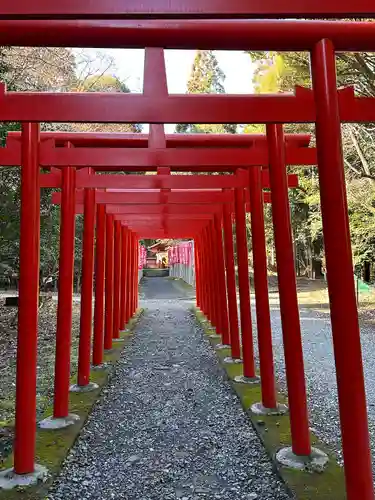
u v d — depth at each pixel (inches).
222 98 98.1
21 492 99.9
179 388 195.9
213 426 147.8
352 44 89.7
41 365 237.3
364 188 393.7
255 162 149.0
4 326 349.4
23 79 297.1
